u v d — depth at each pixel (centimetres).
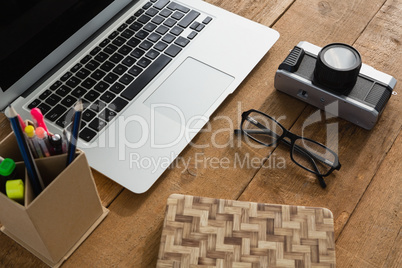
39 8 89
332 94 90
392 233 82
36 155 73
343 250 80
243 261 76
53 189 68
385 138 92
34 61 93
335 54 89
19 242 80
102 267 79
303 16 110
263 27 105
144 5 107
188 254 76
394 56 103
